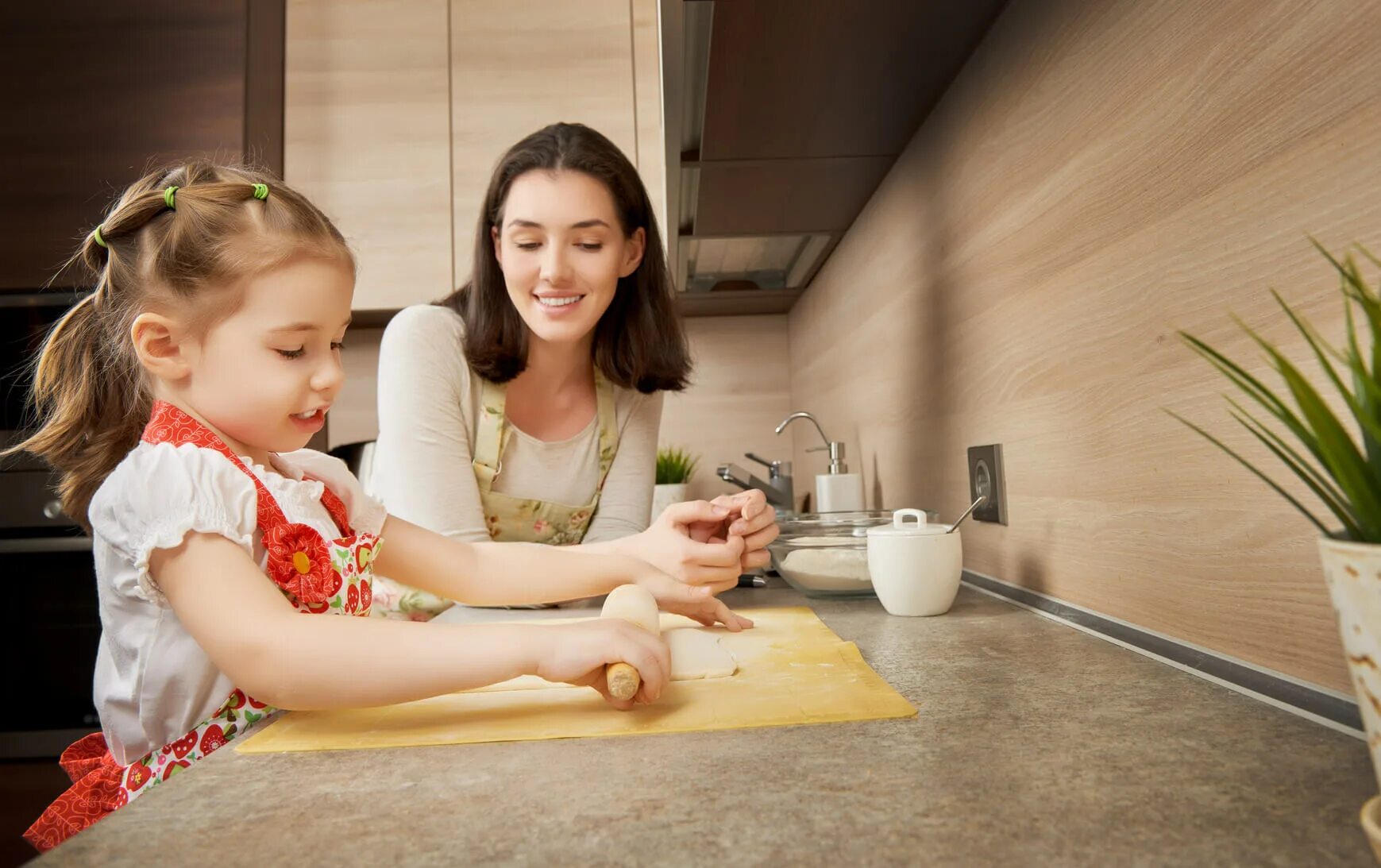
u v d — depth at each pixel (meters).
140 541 0.66
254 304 0.73
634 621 0.71
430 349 1.31
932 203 1.27
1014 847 0.36
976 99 1.08
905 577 0.96
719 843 0.38
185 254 0.73
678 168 1.42
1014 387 1.01
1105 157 0.77
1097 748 0.48
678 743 0.54
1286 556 0.56
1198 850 0.35
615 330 1.47
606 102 2.47
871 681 0.66
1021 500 1.01
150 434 0.75
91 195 2.15
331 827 0.42
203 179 0.84
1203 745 0.47
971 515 1.18
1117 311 0.76
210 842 0.40
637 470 1.51
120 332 0.78
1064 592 0.91
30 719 1.94
